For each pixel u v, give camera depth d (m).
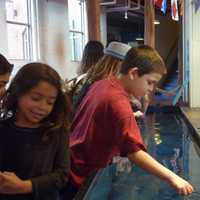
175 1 10.23
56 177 1.56
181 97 9.42
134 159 1.67
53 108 1.59
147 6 9.03
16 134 1.55
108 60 2.10
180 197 2.22
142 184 2.37
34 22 7.78
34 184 1.50
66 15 9.00
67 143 1.64
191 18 8.72
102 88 1.87
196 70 8.66
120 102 1.75
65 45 8.97
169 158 3.65
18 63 7.21
